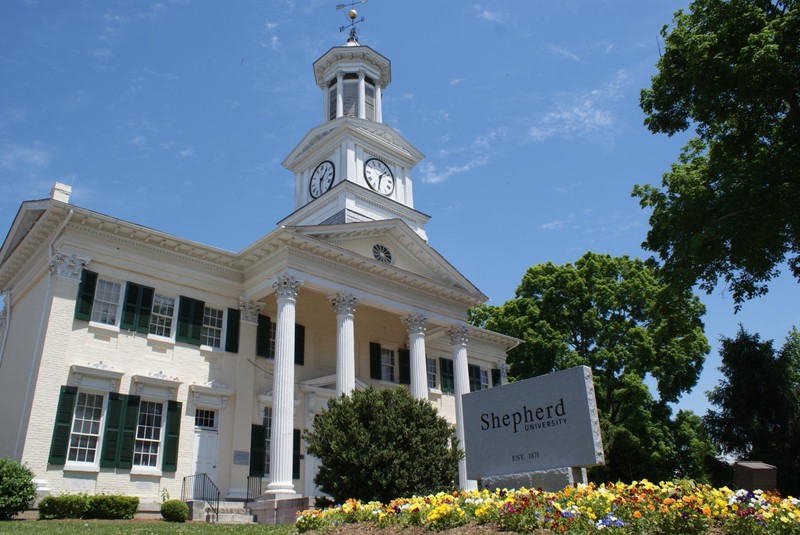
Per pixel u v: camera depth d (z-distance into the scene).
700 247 21.64
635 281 44.22
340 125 36.91
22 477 17.81
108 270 23.09
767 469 16.72
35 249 24.34
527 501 9.73
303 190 39.56
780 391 36.78
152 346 23.39
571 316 45.47
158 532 13.89
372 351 31.28
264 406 25.88
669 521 8.13
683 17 23.91
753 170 20.98
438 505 10.63
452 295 31.36
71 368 21.06
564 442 12.70
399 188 38.69
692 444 41.00
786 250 22.67
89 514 18.69
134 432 21.86
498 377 38.31
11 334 25.47
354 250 28.41
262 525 16.77
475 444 14.11
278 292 24.72
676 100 23.83
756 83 20.41
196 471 23.14
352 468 16.77
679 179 25.47
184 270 25.17
